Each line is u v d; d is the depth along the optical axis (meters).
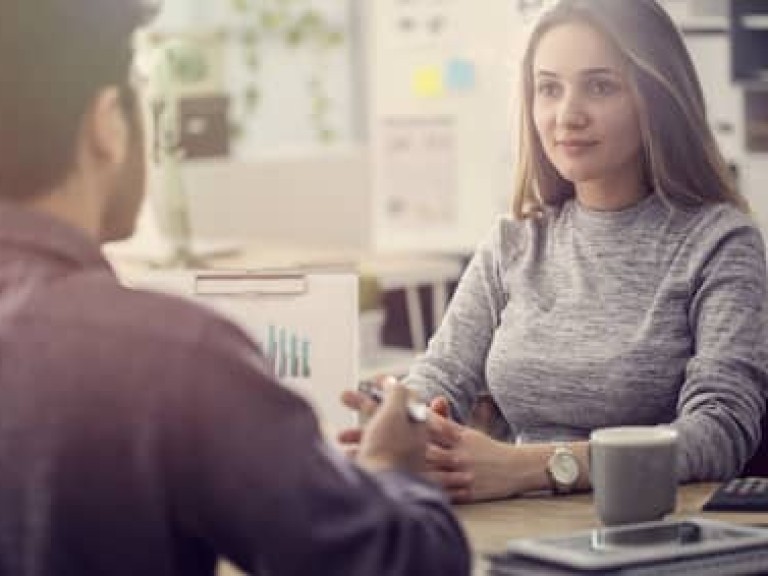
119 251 5.58
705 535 2.25
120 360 1.60
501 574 2.15
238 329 1.67
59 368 1.61
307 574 1.60
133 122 1.76
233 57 9.05
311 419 1.65
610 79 3.12
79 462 1.59
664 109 3.12
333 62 9.23
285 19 9.09
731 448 2.90
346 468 1.67
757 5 6.55
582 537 2.24
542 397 3.18
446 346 3.37
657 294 3.11
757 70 6.61
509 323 3.27
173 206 5.49
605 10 3.12
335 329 2.84
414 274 5.82
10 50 1.67
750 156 6.60
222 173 7.69
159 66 5.30
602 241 3.19
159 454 1.58
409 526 1.65
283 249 6.37
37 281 1.66
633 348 3.09
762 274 3.09
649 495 2.45
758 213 6.55
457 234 7.49
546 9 3.21
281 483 1.58
